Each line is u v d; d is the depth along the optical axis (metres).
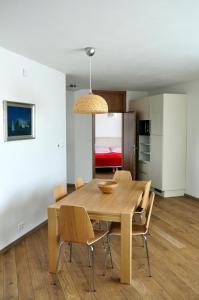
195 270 3.05
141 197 3.54
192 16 2.46
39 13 2.38
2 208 3.45
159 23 2.63
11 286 2.75
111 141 10.46
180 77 5.53
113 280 2.86
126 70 4.82
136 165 7.48
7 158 3.52
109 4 2.22
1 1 2.15
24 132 3.85
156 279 2.87
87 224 2.61
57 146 4.88
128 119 7.39
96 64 4.34
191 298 2.55
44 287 2.73
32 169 4.11
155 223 4.55
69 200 3.19
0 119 3.37
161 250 3.55
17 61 3.67
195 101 5.86
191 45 3.35
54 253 2.97
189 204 5.67
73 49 3.48
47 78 4.48
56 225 2.96
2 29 2.76
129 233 2.75
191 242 3.80
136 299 2.54
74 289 2.70
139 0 2.15
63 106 5.07
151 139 6.57
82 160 7.53
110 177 8.34
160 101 6.13
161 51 3.62
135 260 3.28
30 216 4.10
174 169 6.21
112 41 3.17
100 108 3.23
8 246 3.58
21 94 3.79
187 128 6.18
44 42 3.19
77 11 2.35
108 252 3.39
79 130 7.45
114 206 2.96
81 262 3.25
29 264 3.18
